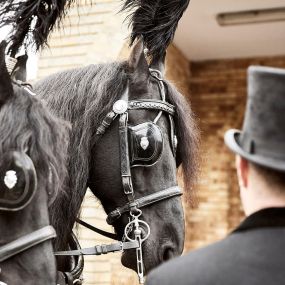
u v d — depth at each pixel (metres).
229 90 8.16
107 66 2.92
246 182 1.35
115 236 2.92
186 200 3.05
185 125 2.96
